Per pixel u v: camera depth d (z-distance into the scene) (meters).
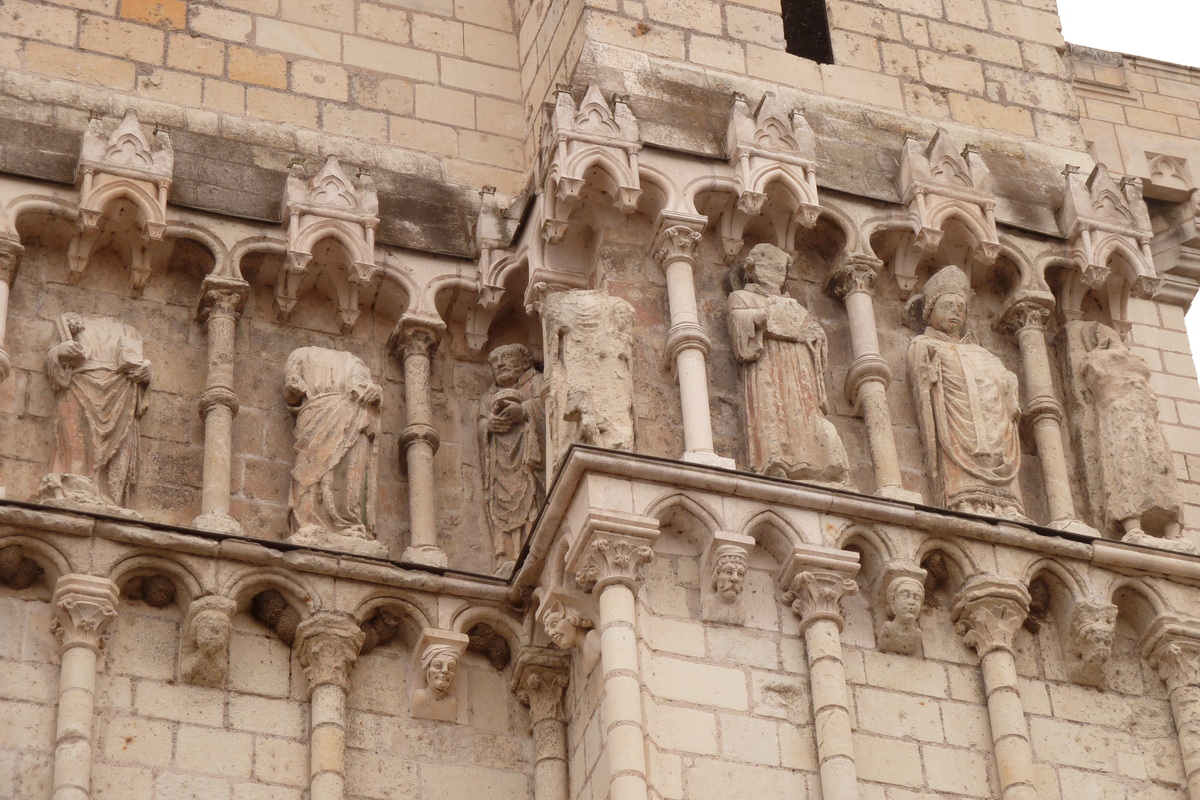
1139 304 29.97
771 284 25.48
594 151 25.48
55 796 22.05
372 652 24.17
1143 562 24.66
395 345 26.23
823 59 28.17
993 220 26.78
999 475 25.08
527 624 24.28
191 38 27.95
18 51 27.16
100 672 23.03
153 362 25.23
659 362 24.94
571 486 23.36
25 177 25.41
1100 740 23.86
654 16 27.27
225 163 26.64
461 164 28.17
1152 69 32.34
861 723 23.09
